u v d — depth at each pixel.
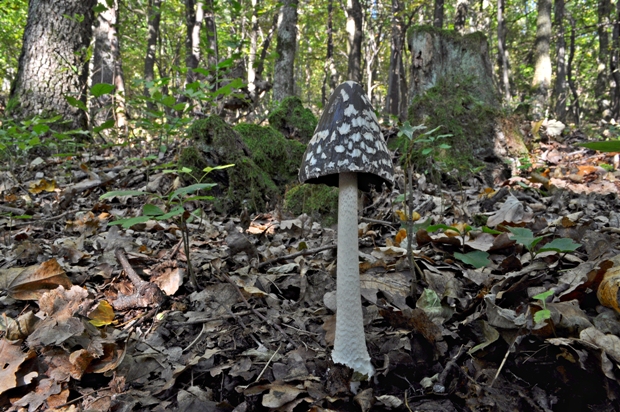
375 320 0.39
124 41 2.65
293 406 0.31
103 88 0.63
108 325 0.39
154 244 0.56
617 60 2.68
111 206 0.71
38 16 1.11
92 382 0.34
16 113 1.09
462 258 0.40
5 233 0.59
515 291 0.38
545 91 2.14
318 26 3.46
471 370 0.33
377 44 2.76
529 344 0.33
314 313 0.41
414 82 0.96
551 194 0.69
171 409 0.31
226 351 0.36
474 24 2.85
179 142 1.05
